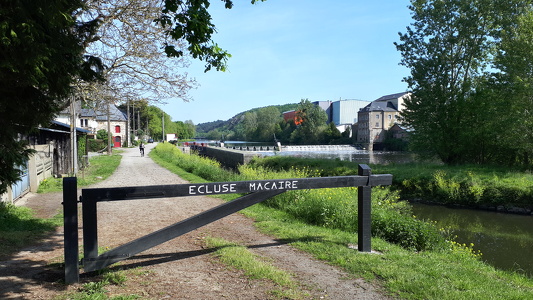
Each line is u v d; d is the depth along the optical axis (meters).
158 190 4.26
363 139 100.94
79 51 4.61
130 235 6.79
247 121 168.50
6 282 4.00
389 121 99.19
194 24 4.94
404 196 23.62
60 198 12.03
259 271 4.57
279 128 141.12
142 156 40.03
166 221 8.30
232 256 5.18
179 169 24.27
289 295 3.87
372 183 5.57
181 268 4.72
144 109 90.00
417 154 35.84
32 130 5.12
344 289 4.12
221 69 5.65
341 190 10.17
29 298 3.58
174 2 4.96
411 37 32.91
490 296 4.02
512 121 26.09
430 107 31.97
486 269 6.14
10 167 5.30
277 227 7.46
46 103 4.78
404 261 5.18
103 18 8.05
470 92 31.89
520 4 29.03
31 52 3.79
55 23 4.04
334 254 5.41
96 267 4.05
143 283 4.14
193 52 5.24
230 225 7.74
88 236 4.03
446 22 31.53
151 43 8.69
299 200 9.67
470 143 30.39
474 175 23.00
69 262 3.98
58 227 7.45
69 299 3.58
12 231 6.75
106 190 4.05
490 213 19.62
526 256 11.35
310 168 29.88
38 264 4.72
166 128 115.00
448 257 6.76
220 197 12.34
